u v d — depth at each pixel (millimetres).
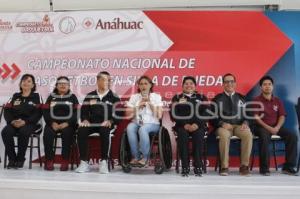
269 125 4438
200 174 4141
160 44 4945
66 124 4445
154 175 4168
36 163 4902
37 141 4828
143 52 4953
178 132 4195
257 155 4746
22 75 5047
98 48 4996
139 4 5035
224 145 4207
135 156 4258
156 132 4328
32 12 5059
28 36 5059
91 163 4844
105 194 3656
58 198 3693
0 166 4676
